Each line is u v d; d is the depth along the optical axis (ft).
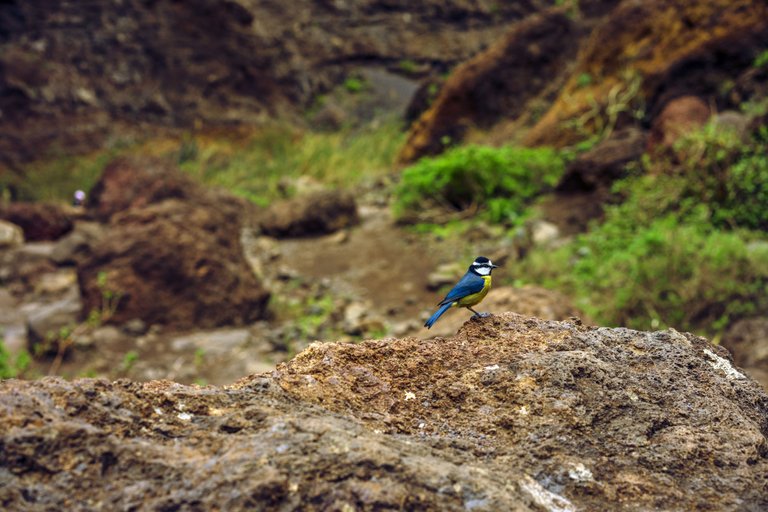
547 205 62.69
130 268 51.06
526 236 56.75
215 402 12.63
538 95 83.97
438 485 10.85
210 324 51.47
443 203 65.67
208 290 51.83
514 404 13.96
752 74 61.82
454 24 142.20
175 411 12.30
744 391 15.33
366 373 14.58
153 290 50.93
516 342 15.88
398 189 68.85
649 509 12.12
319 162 92.48
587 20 87.81
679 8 69.26
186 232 52.90
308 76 127.24
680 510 12.15
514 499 10.97
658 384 14.73
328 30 135.85
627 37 72.13
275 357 47.26
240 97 117.91
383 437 12.14
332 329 50.70
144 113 112.47
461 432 13.42
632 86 68.74
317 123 119.03
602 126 70.69
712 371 15.55
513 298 36.22
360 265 60.39
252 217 69.92
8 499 10.07
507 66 84.74
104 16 116.57
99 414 11.71
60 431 10.78
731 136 53.57
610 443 13.32
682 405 14.28
